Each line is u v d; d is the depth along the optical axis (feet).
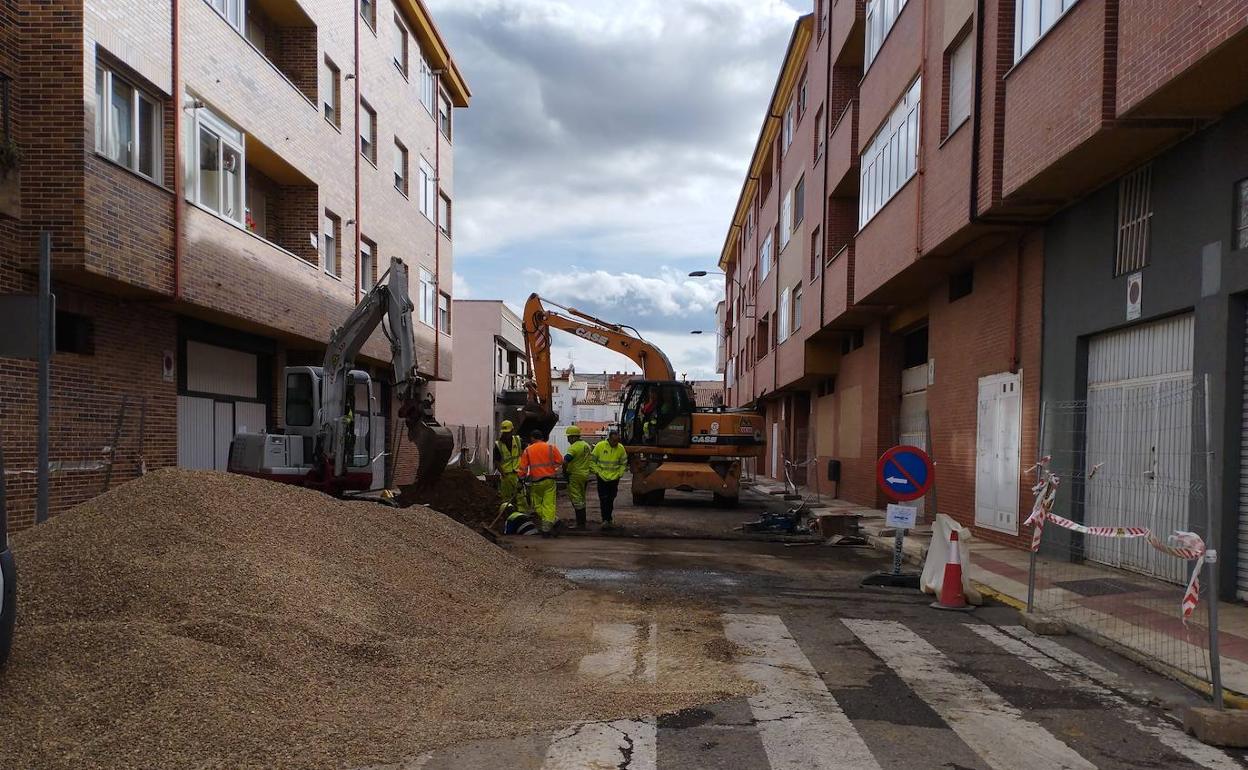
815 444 90.38
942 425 50.93
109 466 38.93
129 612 16.75
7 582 14.20
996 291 43.01
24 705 13.25
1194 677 18.58
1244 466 25.84
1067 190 34.24
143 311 44.47
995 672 19.74
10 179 34.50
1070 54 29.68
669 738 14.87
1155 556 23.72
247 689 14.87
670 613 25.35
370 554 24.47
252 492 24.43
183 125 43.52
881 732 15.47
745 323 142.10
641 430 69.10
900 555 31.73
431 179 93.56
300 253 61.62
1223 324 26.05
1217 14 21.80
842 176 64.64
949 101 42.83
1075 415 27.91
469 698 16.69
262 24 59.47
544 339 77.05
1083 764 14.19
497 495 52.08
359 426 49.34
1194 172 27.71
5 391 35.01
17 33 35.24
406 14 83.05
